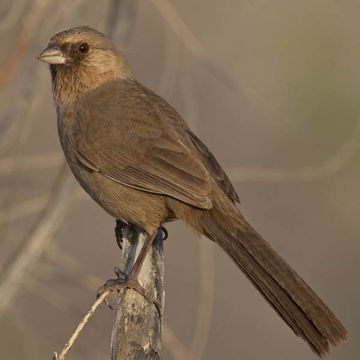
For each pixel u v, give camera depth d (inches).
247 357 700.0
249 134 697.6
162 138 470.9
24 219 596.7
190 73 649.0
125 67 501.4
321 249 732.7
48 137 618.8
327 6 661.9
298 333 429.7
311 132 670.5
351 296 725.3
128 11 540.4
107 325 616.1
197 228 459.8
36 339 609.9
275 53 661.9
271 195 731.4
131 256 466.9
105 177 471.2
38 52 530.6
